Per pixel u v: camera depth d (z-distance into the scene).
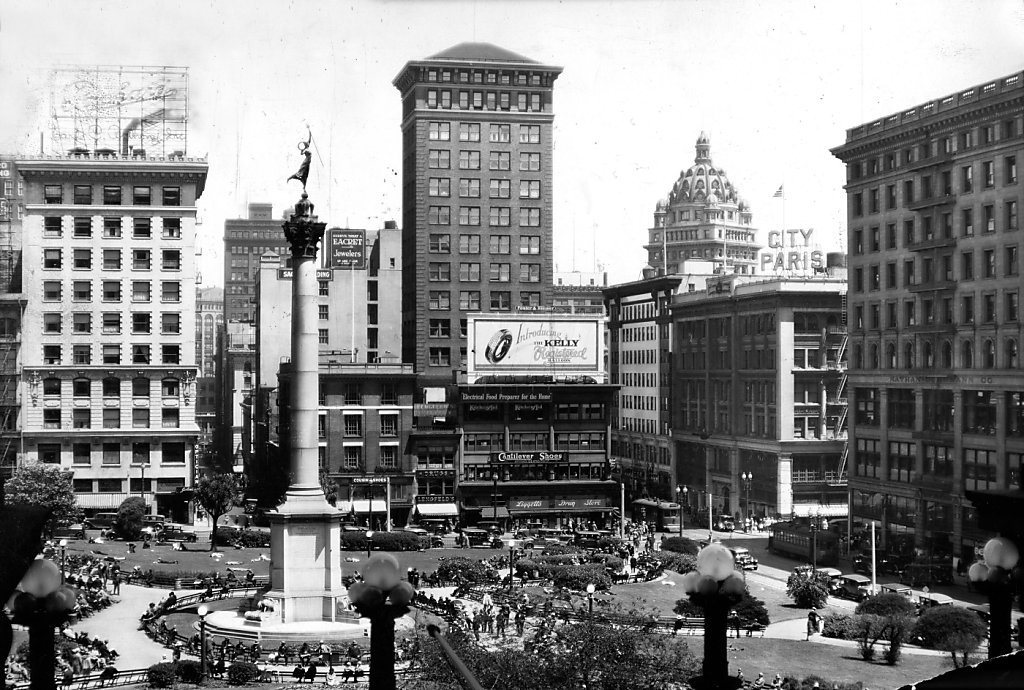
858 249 133.88
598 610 84.81
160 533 132.00
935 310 119.56
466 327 174.00
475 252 192.12
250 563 113.00
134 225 147.50
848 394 134.00
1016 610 74.06
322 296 192.38
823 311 162.50
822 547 122.06
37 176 145.00
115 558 112.25
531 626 81.06
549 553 120.62
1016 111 108.38
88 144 157.00
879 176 129.75
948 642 75.19
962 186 115.88
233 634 79.38
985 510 18.45
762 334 166.50
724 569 15.70
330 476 150.88
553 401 160.62
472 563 104.75
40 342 145.38
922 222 122.38
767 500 163.88
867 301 131.75
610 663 62.12
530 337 163.50
